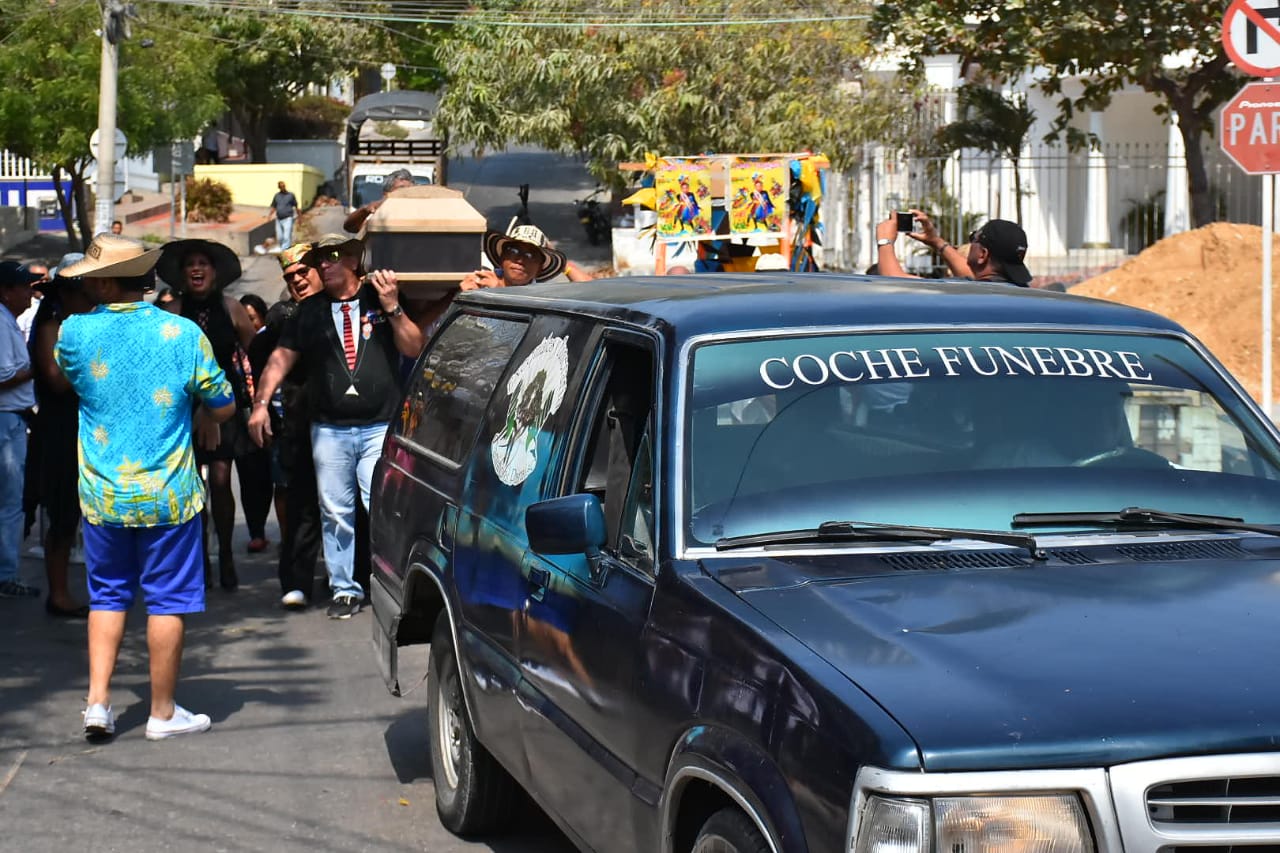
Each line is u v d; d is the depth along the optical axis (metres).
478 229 11.17
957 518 4.76
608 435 5.56
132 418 7.82
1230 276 22.25
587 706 4.99
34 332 10.38
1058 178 34.66
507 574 5.79
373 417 10.58
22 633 10.33
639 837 4.61
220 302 11.60
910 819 3.42
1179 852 3.45
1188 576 4.41
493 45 36.88
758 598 4.26
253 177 54.50
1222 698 3.59
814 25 33.69
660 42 34.47
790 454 4.84
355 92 75.94
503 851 6.53
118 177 49.94
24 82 36.34
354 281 10.52
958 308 5.45
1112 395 5.21
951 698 3.61
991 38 25.28
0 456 11.12
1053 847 3.43
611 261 42.69
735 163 13.75
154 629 8.02
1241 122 11.05
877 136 32.66
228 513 11.71
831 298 5.45
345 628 10.62
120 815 6.96
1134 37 24.06
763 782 3.80
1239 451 5.28
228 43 54.88
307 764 7.71
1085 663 3.76
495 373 6.63
